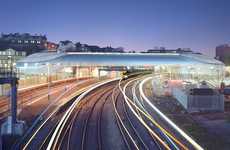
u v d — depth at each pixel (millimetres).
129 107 74312
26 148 43031
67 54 127125
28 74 117125
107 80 120438
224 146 44219
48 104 73625
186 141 46875
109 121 60438
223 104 67062
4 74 48188
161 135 50469
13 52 188250
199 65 120375
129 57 127750
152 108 72625
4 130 46969
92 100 82812
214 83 97688
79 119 61656
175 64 123750
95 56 126750
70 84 107750
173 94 84375
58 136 48938
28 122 56406
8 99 72812
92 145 45031
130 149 43125
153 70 136875
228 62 136625
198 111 66812
